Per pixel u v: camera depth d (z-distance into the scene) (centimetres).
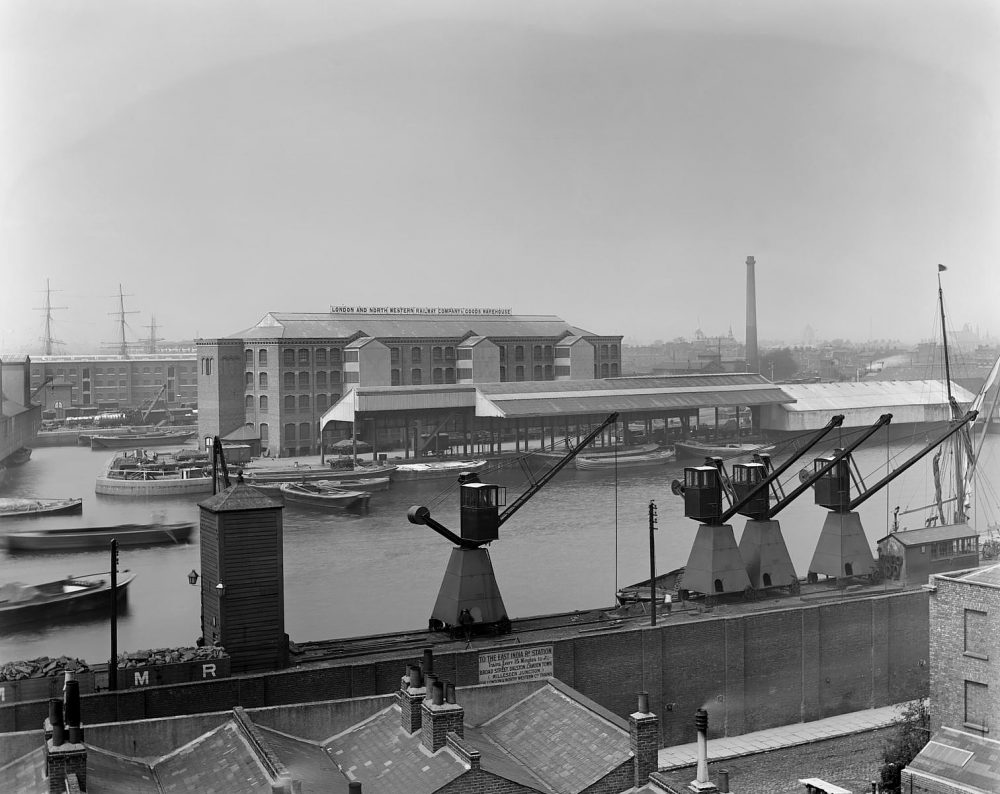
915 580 6831
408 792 2684
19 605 6606
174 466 10856
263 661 4584
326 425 11606
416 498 10688
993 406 11431
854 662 5622
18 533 8500
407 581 7975
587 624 5684
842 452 6756
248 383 12044
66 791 2453
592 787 2814
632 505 10519
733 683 5184
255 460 11481
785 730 5275
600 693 4866
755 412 13438
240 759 2848
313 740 3203
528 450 12488
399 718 3148
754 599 6291
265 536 4609
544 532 9506
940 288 10881
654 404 12406
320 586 7781
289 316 12344
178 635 6619
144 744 3009
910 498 11288
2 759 2952
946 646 3681
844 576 6831
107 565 8181
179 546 8894
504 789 2702
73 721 2541
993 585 3531
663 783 2769
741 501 6359
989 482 11150
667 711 5012
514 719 3375
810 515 10888
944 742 3638
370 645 5212
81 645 6412
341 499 9731
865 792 4816
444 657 4503
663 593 6562
